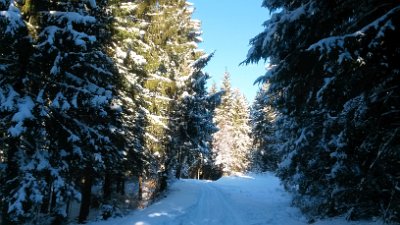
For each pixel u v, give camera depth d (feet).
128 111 66.49
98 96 45.11
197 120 100.78
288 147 67.97
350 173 42.47
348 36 26.63
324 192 54.03
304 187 60.64
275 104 47.01
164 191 98.22
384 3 27.81
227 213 67.00
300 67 33.24
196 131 101.30
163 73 85.66
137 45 71.61
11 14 34.63
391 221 36.22
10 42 38.65
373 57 29.14
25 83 41.78
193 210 69.72
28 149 43.01
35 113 40.27
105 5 55.01
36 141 43.55
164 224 53.31
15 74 41.78
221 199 90.43
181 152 105.09
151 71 76.48
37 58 42.75
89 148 50.11
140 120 74.43
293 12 31.89
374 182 36.55
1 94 38.86
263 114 205.46
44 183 41.24
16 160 41.29
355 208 44.88
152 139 79.41
